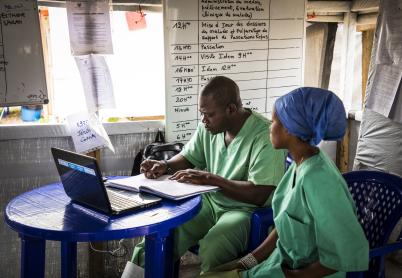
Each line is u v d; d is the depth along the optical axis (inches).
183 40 103.2
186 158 89.8
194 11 102.8
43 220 60.6
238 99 81.2
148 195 70.1
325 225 55.6
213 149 87.5
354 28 120.7
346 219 55.5
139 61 105.5
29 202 68.6
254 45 109.2
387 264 110.4
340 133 60.0
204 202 86.3
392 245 64.5
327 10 116.6
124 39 103.6
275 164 77.5
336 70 124.7
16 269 103.1
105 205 62.0
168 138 106.0
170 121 105.6
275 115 61.0
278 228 62.3
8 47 93.4
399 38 99.9
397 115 102.0
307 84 123.1
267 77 111.7
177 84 104.7
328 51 122.5
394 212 71.8
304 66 117.4
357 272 60.6
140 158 101.4
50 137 99.4
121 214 62.6
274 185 77.2
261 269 62.1
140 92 107.0
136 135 105.9
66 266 78.2
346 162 126.0
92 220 60.4
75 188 65.9
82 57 97.9
